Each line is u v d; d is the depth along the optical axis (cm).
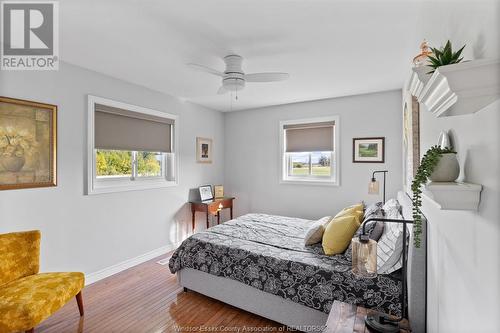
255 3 171
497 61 55
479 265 74
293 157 450
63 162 265
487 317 68
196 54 247
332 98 404
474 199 73
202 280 255
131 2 169
